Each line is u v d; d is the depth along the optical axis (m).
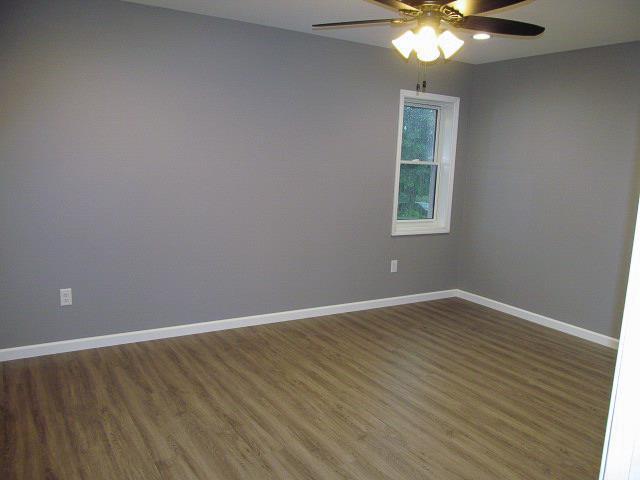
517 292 4.77
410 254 5.04
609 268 4.02
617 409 0.86
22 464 2.28
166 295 3.83
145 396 2.94
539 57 4.41
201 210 3.86
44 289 3.40
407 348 3.87
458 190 5.21
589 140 4.09
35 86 3.18
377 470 2.32
